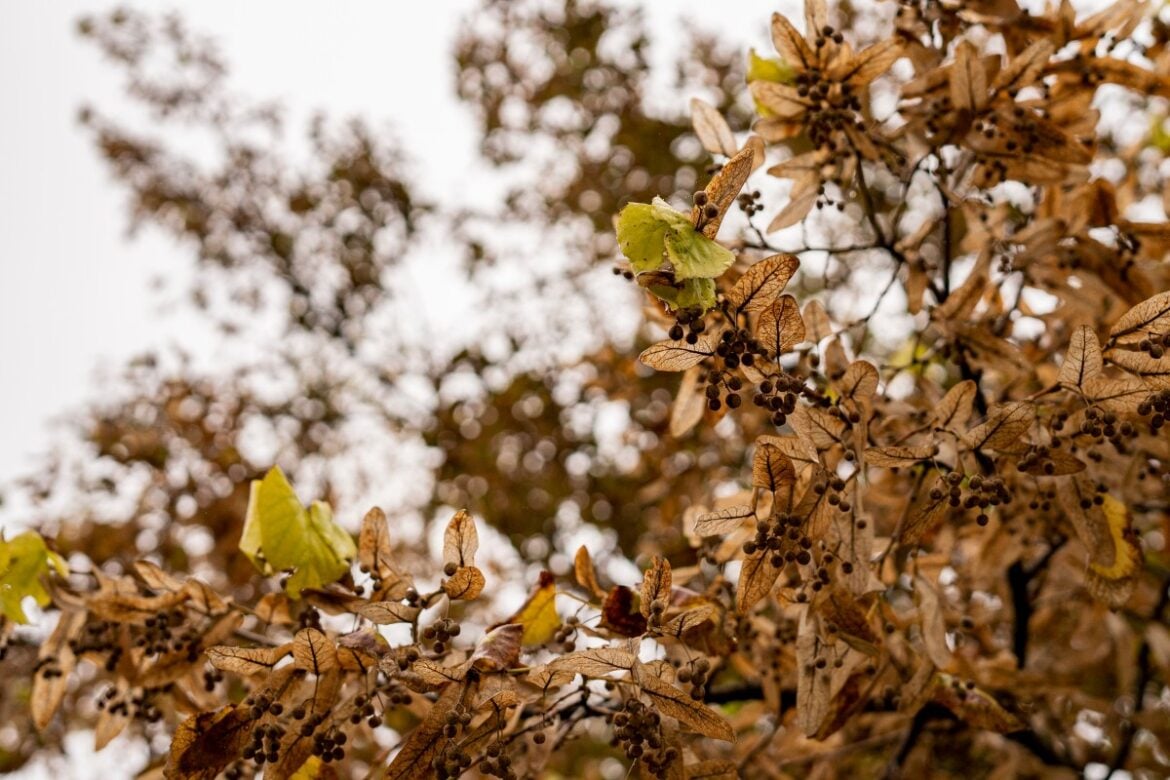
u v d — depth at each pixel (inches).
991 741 194.5
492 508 259.9
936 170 124.8
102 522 228.8
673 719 88.5
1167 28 145.9
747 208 118.6
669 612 104.8
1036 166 123.0
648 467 243.3
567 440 265.3
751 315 88.3
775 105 119.8
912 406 129.3
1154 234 129.0
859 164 119.9
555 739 116.3
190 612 117.7
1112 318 131.7
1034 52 116.7
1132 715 175.6
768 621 128.6
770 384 88.1
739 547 117.8
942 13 130.4
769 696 129.9
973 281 123.4
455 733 85.7
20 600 125.7
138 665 121.9
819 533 92.7
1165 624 192.9
